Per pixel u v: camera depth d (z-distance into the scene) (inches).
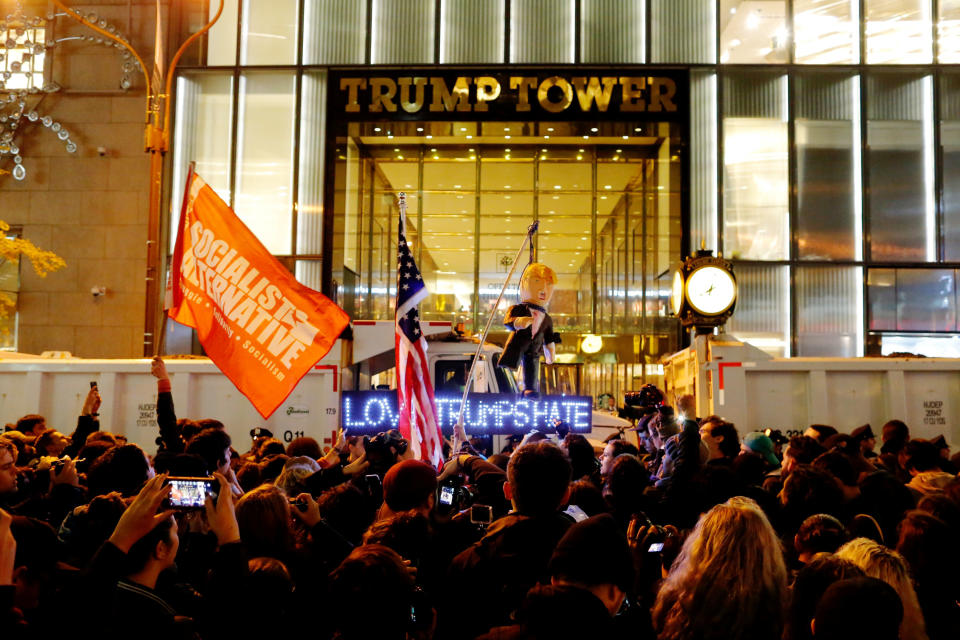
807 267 1073.5
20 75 1115.3
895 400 542.6
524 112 1066.7
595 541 133.4
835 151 1083.3
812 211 1076.5
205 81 1101.7
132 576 141.4
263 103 1099.3
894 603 115.0
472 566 170.9
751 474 284.2
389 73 1085.1
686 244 1072.8
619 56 1083.3
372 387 568.7
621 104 1069.1
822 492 224.1
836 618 115.2
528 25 1085.1
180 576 200.7
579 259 1177.4
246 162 1093.1
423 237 1182.9
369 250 1176.8
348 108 1080.8
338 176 1109.1
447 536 210.1
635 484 231.1
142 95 1108.5
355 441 295.1
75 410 572.4
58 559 179.6
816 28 1088.8
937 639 167.2
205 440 237.1
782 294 1070.4
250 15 1104.8
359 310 1169.4
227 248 286.4
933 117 1080.2
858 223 1077.1
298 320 277.6
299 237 1079.6
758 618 134.1
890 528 235.8
